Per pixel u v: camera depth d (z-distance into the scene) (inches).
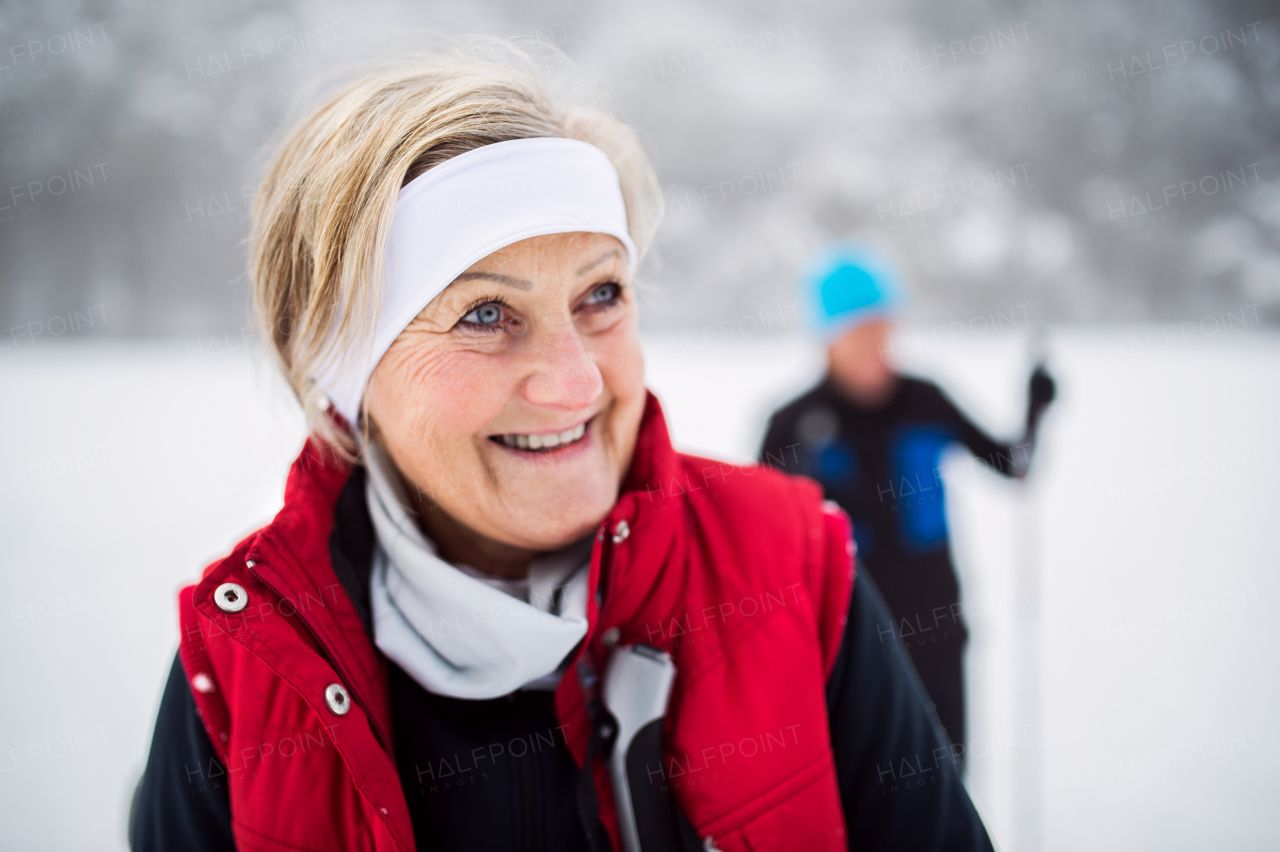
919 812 31.4
